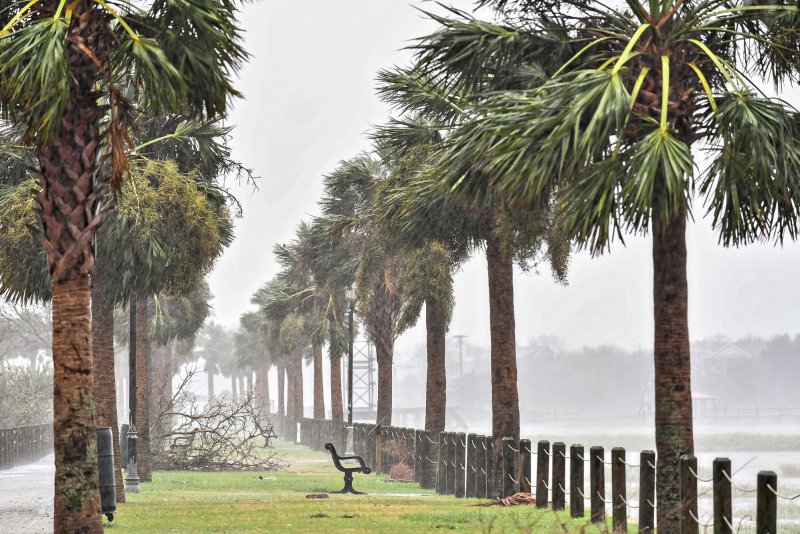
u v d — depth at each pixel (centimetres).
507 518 2559
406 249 3919
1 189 3562
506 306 3566
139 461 4903
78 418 2169
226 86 2298
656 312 2266
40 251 3522
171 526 2481
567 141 2066
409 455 5169
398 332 4706
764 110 2142
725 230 2303
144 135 3750
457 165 2294
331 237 5634
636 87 2130
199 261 3628
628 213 2077
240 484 4722
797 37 2452
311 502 3400
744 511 3628
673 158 2039
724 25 2439
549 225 2995
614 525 2250
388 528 2372
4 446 6494
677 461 2225
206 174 3853
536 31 2375
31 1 2127
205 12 2212
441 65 2384
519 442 3228
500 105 2191
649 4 2294
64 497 2156
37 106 2064
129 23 2303
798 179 2194
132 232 3472
